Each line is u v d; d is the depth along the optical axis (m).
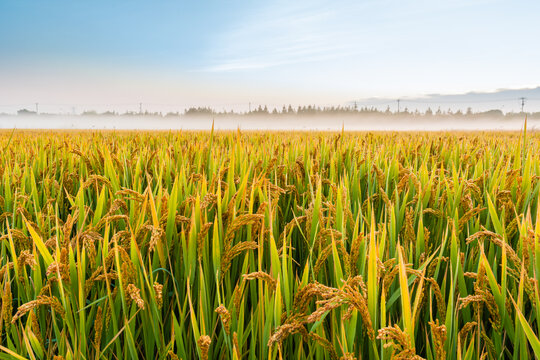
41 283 1.76
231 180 2.54
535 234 1.63
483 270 1.60
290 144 6.00
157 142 7.78
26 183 3.53
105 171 3.32
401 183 2.83
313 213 2.20
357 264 1.79
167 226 2.04
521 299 1.53
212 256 1.99
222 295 1.80
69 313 1.61
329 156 4.99
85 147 5.85
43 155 4.55
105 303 1.73
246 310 1.99
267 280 1.55
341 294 1.29
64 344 1.64
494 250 2.17
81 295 1.62
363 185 3.90
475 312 1.80
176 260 2.07
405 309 1.32
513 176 2.75
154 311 1.66
